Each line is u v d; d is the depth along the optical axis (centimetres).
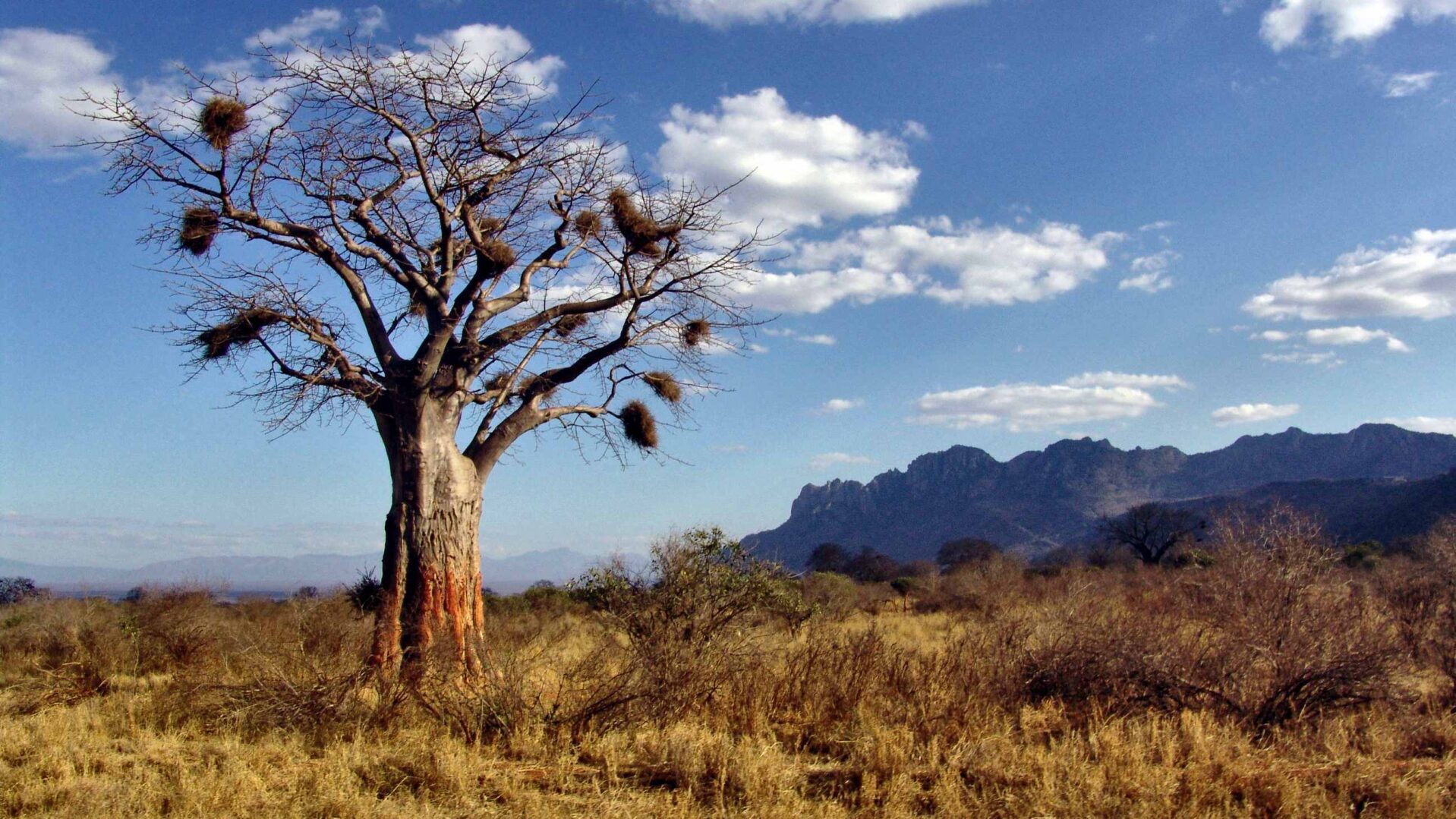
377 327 1016
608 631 980
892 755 641
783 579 1048
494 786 608
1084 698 812
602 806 556
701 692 818
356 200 1065
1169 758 629
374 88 992
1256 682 811
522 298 1079
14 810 547
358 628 944
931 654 943
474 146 1048
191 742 725
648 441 1188
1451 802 563
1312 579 870
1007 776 608
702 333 1164
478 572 1004
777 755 644
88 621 1246
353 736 714
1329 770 627
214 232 1030
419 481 962
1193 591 1005
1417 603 1057
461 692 753
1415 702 809
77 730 733
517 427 1054
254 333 1040
